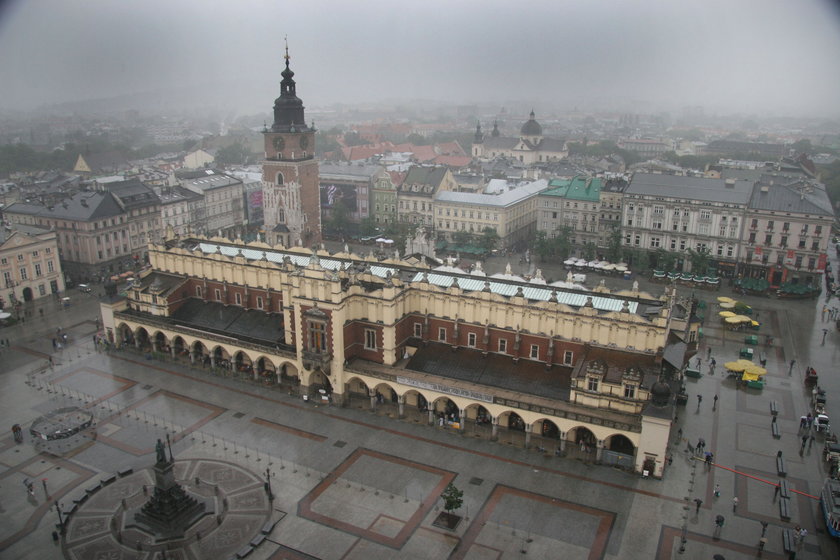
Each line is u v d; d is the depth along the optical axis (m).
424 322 99.31
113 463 83.00
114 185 172.25
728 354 117.25
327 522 71.50
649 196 166.50
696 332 102.75
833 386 104.44
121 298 118.81
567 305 88.31
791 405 98.06
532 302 91.06
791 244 153.25
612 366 84.62
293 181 167.12
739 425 92.00
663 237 167.88
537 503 74.56
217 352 112.88
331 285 91.56
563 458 83.69
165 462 70.06
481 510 73.31
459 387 88.38
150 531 69.44
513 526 70.62
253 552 66.88
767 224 154.62
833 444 83.88
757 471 80.69
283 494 76.38
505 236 191.25
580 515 72.31
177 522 70.06
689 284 157.62
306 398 98.50
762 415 95.00
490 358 94.12
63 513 73.12
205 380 105.94
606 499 75.12
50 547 67.75
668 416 75.94
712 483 78.12
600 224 185.25
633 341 85.31
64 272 163.00
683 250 166.62
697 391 102.62
